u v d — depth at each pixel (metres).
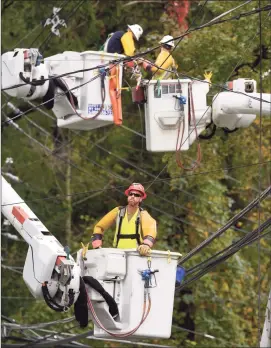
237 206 68.44
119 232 38.59
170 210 62.25
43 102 40.47
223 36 53.56
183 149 40.56
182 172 57.06
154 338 38.25
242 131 56.69
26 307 63.06
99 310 37.84
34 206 64.00
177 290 42.59
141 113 60.34
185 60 53.66
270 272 59.69
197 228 60.19
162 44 40.41
